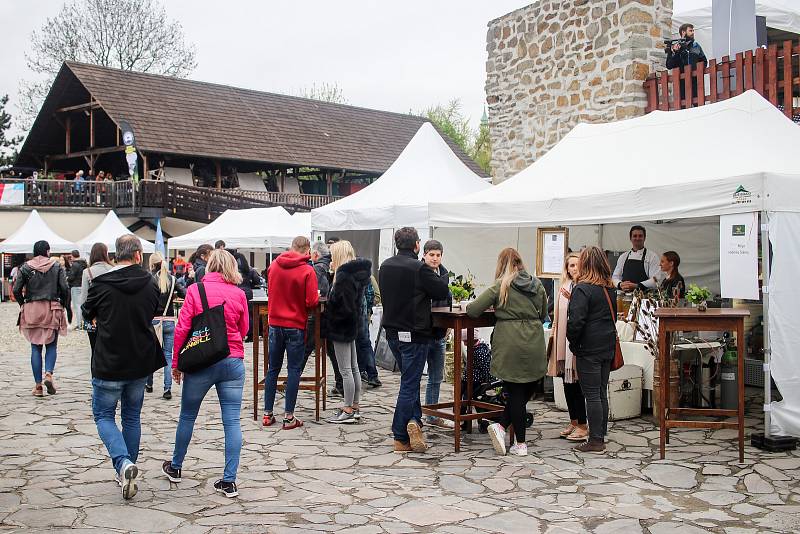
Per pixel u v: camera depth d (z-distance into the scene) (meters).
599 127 8.25
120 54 35.50
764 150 6.31
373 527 4.03
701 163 6.42
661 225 9.59
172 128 27.95
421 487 4.82
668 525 4.10
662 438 5.48
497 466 5.32
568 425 6.61
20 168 30.64
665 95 9.91
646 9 10.30
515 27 12.23
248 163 29.66
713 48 10.19
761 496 4.61
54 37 35.12
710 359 7.09
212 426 6.54
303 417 6.93
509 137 12.41
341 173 32.25
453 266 10.06
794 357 5.62
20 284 7.79
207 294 4.63
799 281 5.63
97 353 4.55
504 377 5.50
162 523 4.06
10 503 4.40
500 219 7.35
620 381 6.73
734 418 6.73
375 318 10.13
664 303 6.84
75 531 3.92
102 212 25.61
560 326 5.98
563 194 6.91
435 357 6.33
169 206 25.28
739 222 5.59
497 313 5.56
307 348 7.21
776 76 8.70
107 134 30.81
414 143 11.55
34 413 7.02
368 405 7.50
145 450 5.71
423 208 9.69
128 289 4.57
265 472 5.15
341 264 6.76
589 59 10.88
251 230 15.78
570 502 4.51
